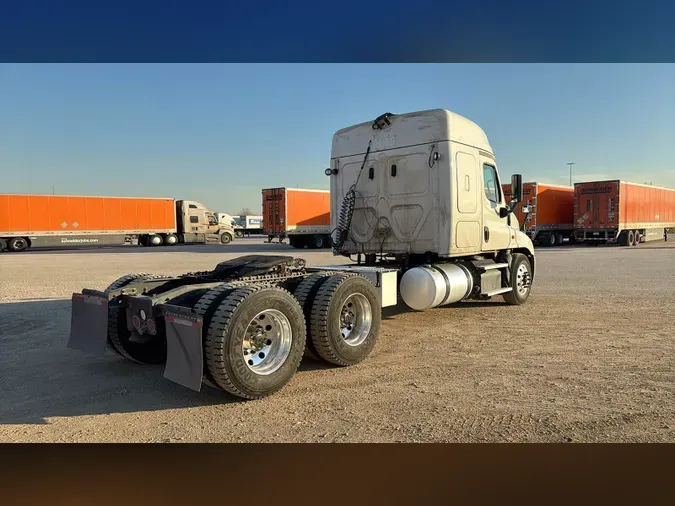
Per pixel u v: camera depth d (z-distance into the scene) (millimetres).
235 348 4312
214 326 4281
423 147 7270
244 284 4746
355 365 5531
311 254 25375
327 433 3795
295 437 3744
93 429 3932
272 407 4340
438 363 5559
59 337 7016
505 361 5594
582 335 6777
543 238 31453
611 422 3902
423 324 7605
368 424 3932
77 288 12047
